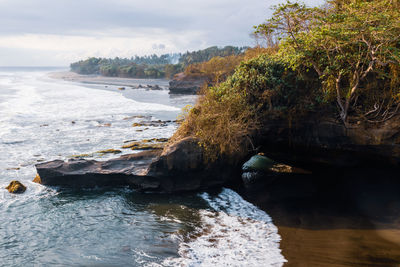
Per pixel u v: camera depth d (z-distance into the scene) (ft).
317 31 54.44
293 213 48.80
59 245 41.63
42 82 494.18
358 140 59.21
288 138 66.64
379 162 60.29
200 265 36.06
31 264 37.52
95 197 57.00
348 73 58.08
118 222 47.57
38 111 162.81
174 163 56.59
